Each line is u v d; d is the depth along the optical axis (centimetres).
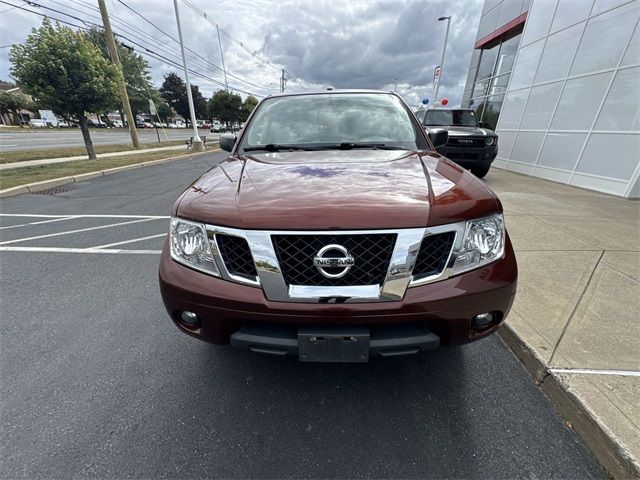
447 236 145
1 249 400
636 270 297
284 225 139
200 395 180
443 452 147
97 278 323
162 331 238
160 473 140
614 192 615
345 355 146
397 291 139
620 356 189
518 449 147
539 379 184
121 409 171
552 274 290
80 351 217
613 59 633
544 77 834
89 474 139
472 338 155
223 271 148
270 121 269
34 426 161
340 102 282
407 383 186
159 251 391
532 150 863
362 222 137
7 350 218
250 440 154
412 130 255
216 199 158
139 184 820
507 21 1156
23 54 1012
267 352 152
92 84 1094
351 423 162
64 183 834
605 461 141
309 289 140
